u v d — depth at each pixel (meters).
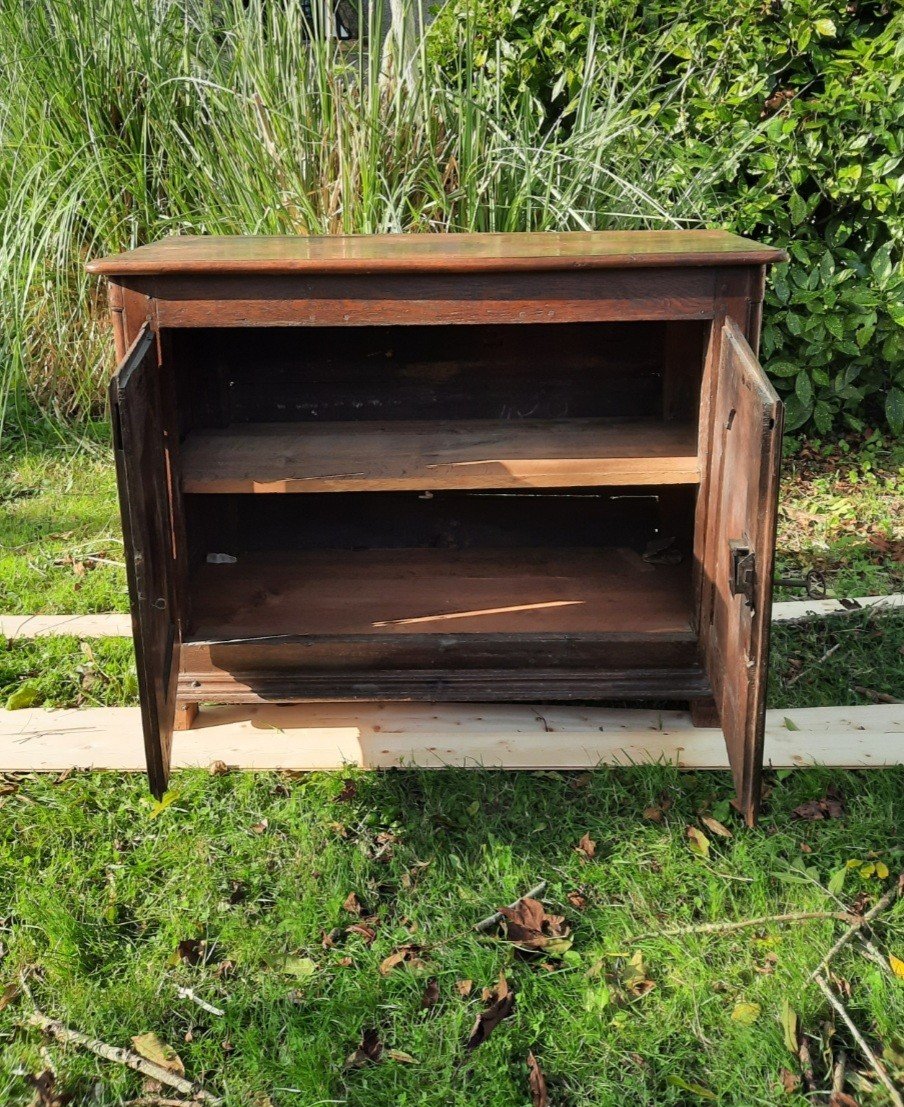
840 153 4.19
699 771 2.45
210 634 2.58
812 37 4.28
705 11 4.41
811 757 2.43
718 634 2.33
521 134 4.11
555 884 2.06
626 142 4.22
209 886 2.06
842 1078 1.65
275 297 2.21
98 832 2.23
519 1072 1.68
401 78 4.00
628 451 2.54
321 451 2.57
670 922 1.97
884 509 3.97
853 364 4.34
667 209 4.09
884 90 4.10
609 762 2.45
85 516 3.93
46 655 2.97
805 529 3.82
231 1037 1.75
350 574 2.99
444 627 2.62
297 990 1.83
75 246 4.56
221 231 4.14
